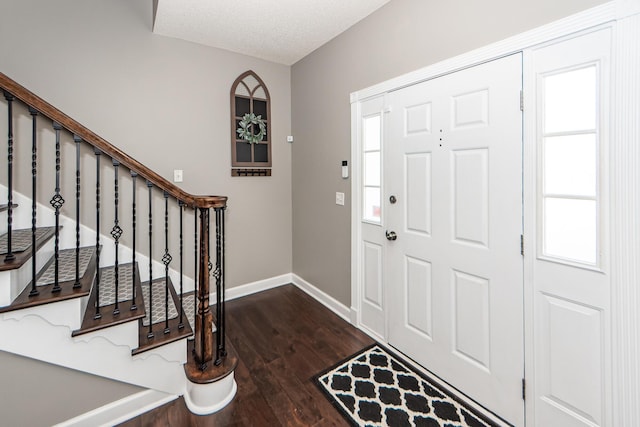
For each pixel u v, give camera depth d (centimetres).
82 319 163
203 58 292
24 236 192
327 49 288
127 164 169
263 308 303
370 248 252
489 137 166
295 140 350
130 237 266
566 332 142
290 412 172
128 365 168
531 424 155
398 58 216
